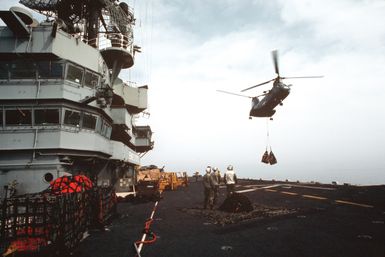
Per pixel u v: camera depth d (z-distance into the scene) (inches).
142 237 388.2
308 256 278.5
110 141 1087.6
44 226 283.9
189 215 559.5
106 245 353.4
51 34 773.9
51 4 1078.4
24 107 778.8
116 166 1209.4
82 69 842.8
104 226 456.4
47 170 770.2
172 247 331.6
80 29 956.6
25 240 283.7
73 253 320.5
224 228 423.5
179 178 1530.5
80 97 832.9
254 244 328.2
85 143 841.5
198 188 1409.9
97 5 1082.1
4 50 767.1
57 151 780.0
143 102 1407.5
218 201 782.5
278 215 504.4
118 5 1175.0
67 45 812.0
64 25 858.1
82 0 1056.8
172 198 932.0
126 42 1147.9
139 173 1348.4
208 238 367.6
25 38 771.4
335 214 488.4
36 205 289.7
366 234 348.5
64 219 303.3
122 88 1257.4
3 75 780.0
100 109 892.6
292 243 324.5
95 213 444.1
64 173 791.1
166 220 516.1
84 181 448.5
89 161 916.0
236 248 316.5
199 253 304.7
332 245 309.4
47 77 789.2
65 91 788.0
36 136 773.9
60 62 789.9
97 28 1087.6
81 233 378.3
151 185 903.7
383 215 459.2
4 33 773.3
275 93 908.0
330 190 898.7
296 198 735.1
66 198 316.5
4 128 771.4
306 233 366.6
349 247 299.7
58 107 786.8
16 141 767.1
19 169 767.1
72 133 808.9
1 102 775.1
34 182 762.2
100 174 1026.1
